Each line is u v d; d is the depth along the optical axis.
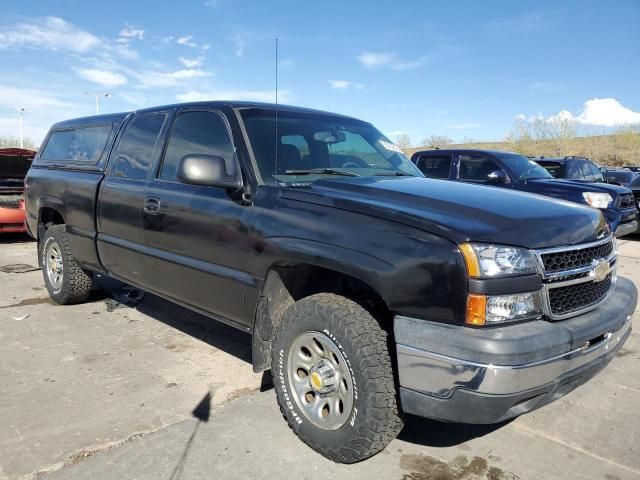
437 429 3.29
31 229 6.08
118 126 4.87
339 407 2.87
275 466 2.85
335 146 4.00
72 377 3.88
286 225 3.08
